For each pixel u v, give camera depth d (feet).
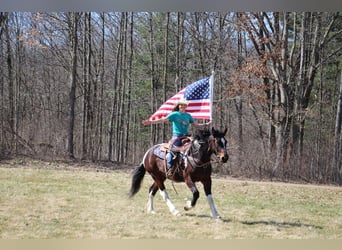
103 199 38.86
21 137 76.54
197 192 29.43
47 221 29.66
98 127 87.20
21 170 56.54
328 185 64.75
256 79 81.66
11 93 79.87
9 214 31.30
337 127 74.08
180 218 31.35
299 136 78.43
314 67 76.38
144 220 30.53
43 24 83.56
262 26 74.64
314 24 82.43
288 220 33.35
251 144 74.95
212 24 88.53
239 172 68.74
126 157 85.61
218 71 82.58
